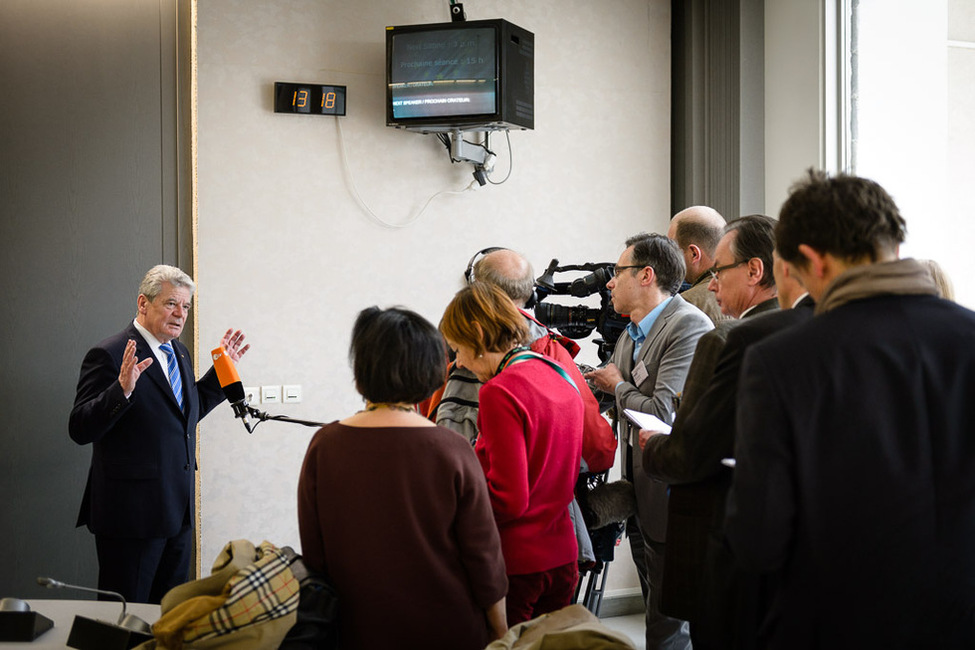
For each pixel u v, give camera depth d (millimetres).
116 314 3369
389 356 1691
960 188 3650
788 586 1375
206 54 3822
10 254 3232
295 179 3955
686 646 2553
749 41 4188
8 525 3219
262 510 3938
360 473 1676
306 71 3955
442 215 4180
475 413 2227
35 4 3277
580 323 3004
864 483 1296
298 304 3967
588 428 2307
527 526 2010
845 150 3854
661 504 2385
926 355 1308
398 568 1675
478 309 2059
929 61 3707
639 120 4500
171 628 1560
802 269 1473
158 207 3432
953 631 1297
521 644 1654
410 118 3910
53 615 1917
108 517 2910
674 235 2916
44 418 3266
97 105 3352
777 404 1335
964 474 1283
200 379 3293
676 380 2416
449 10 4160
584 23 4395
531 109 4031
